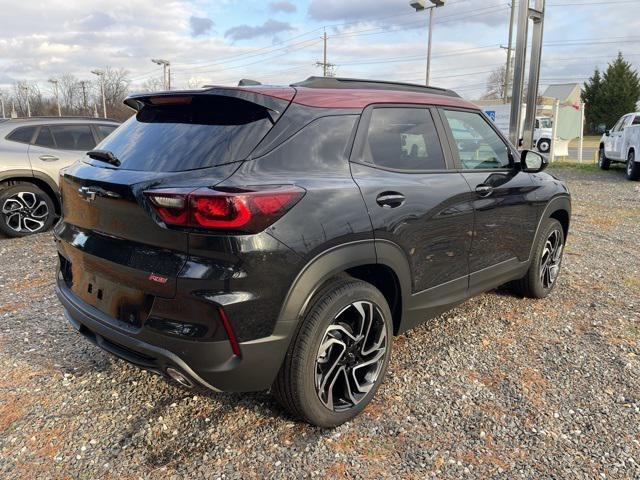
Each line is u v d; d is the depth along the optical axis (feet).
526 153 12.54
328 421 8.37
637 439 8.36
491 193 11.41
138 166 8.10
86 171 8.63
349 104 9.04
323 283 7.91
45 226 23.22
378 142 9.33
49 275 16.89
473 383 10.03
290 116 8.21
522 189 12.62
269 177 7.51
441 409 9.15
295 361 7.75
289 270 7.31
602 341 11.93
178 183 7.18
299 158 8.03
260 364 7.39
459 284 10.95
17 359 10.86
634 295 15.15
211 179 7.21
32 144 22.66
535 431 8.54
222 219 6.73
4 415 8.86
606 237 23.53
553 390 9.80
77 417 8.83
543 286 14.55
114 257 7.84
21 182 22.44
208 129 8.19
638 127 44.37
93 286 8.48
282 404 8.39
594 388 9.87
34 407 9.10
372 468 7.65
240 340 7.10
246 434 8.42
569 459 7.88
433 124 10.63
